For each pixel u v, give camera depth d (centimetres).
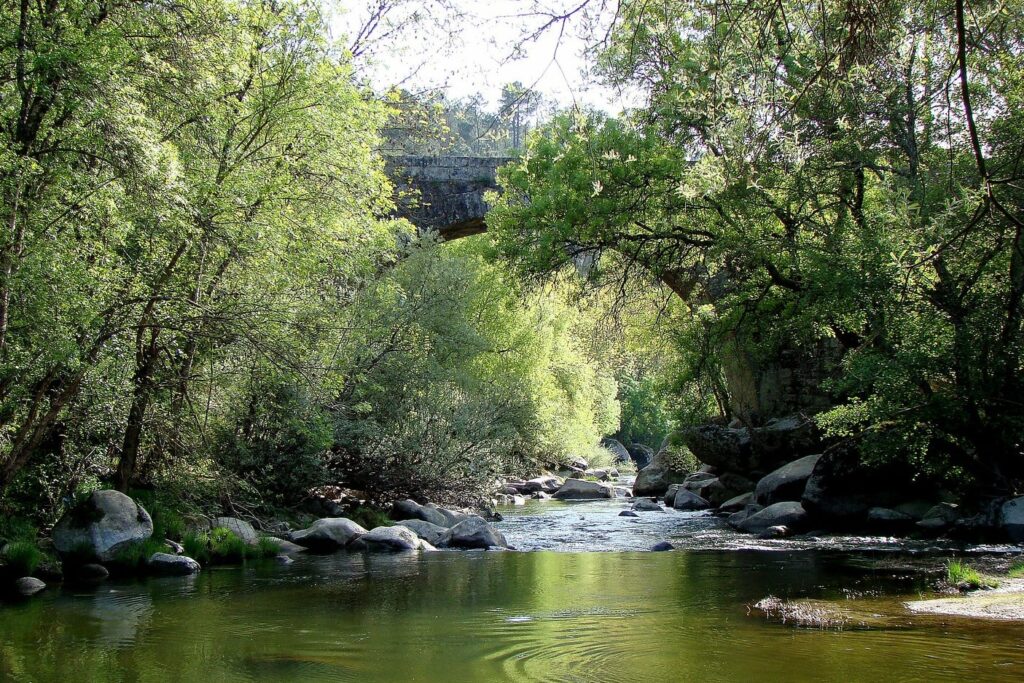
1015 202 1078
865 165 1573
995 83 1186
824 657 614
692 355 2397
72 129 981
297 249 1341
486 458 2075
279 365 1321
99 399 1228
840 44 641
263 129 1444
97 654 682
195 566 1165
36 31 969
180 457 1455
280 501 1719
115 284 1100
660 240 1977
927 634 684
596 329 2922
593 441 4141
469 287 2312
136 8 1106
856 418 1581
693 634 712
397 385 1942
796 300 1803
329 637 735
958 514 1572
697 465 2983
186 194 1134
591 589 980
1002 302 1392
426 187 2619
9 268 960
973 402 1490
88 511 1154
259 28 1398
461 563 1242
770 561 1223
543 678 585
